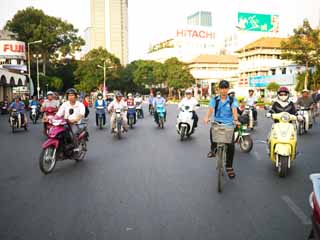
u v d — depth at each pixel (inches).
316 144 461.1
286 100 343.3
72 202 221.6
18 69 2181.3
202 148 444.8
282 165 281.3
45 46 2546.8
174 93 3794.3
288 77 2460.6
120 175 294.7
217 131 253.4
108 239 165.0
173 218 191.6
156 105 733.9
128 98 735.1
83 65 3036.4
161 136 577.6
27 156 394.9
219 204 215.2
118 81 3476.9
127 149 437.7
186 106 532.4
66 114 336.5
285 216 193.9
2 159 375.9
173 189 249.8
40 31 2464.3
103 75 3014.3
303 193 237.9
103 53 3063.5
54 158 313.4
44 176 293.7
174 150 428.5
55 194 239.9
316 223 125.9
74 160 365.1
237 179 278.2
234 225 181.3
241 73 3267.7
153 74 3390.7
